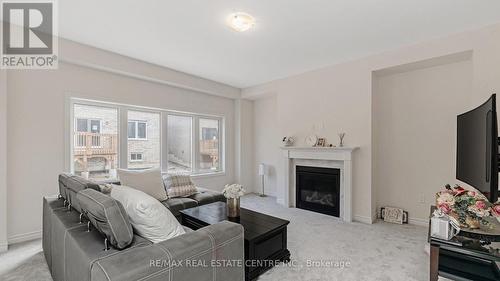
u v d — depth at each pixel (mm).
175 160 4555
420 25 2605
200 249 1327
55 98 3041
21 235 2764
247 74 4398
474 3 2186
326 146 3910
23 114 2801
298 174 4316
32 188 2859
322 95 4012
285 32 2758
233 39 2945
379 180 3705
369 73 3484
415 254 2432
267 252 2109
